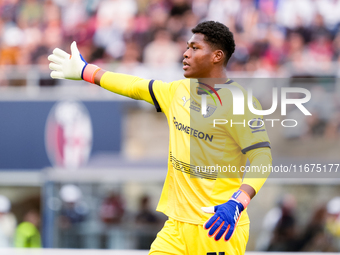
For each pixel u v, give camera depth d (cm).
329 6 2873
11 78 2525
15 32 3080
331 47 2823
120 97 2316
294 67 2559
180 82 762
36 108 2344
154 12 2944
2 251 1195
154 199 2109
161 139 2334
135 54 2819
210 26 726
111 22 2986
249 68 2652
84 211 2119
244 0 2900
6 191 2344
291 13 2862
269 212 2122
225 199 719
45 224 2122
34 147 2338
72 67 801
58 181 2152
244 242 733
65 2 3119
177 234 729
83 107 2325
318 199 2077
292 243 2088
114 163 2183
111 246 2100
